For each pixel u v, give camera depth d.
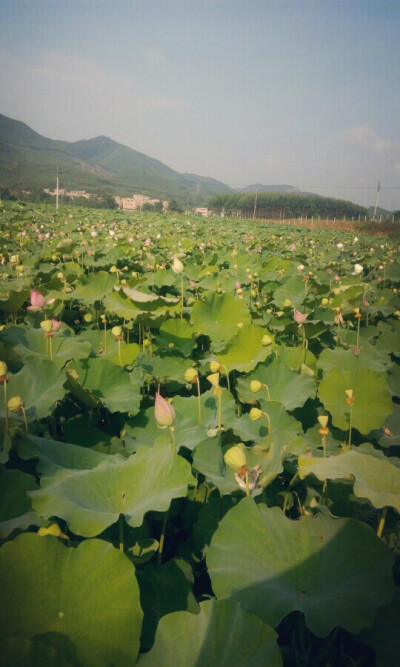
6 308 5.25
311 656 1.63
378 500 1.63
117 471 2.01
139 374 3.59
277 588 1.45
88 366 3.21
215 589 1.46
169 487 1.79
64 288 6.07
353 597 1.39
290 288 7.68
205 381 4.18
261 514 1.67
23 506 1.90
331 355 3.83
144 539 1.99
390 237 37.41
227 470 2.33
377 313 6.96
